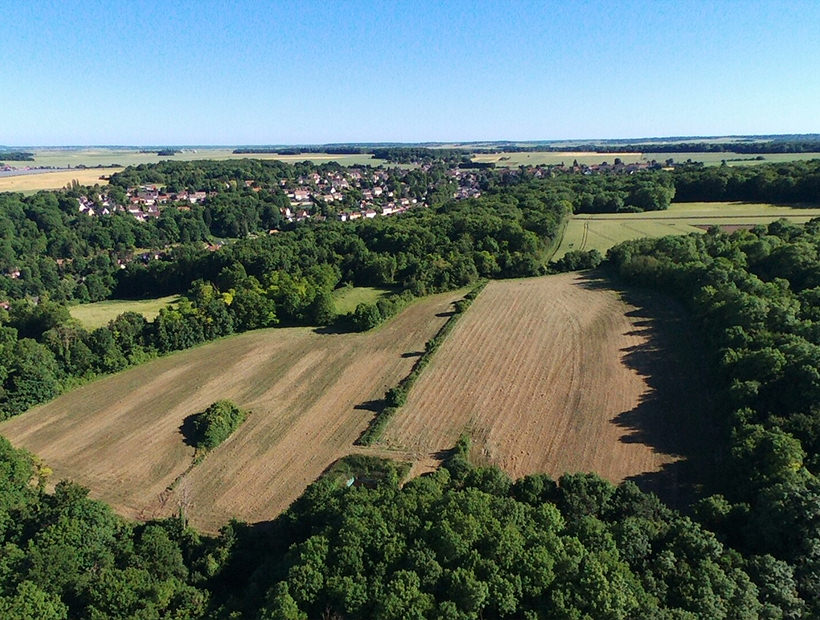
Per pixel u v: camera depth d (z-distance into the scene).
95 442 60.56
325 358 78.50
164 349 82.56
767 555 31.09
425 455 54.69
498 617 29.36
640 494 39.47
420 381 69.44
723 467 46.78
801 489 34.81
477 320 87.44
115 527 42.47
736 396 51.50
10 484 47.16
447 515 34.94
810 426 43.94
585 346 75.38
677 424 55.84
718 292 75.69
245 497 50.44
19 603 31.08
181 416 64.94
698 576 30.00
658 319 81.75
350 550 32.84
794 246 80.75
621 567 30.55
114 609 32.25
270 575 34.69
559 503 40.53
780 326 61.25
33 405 69.12
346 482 51.31
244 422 63.06
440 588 30.56
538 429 57.44
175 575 36.53
